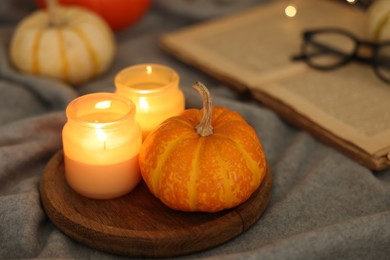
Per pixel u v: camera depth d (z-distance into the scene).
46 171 0.64
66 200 0.62
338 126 0.68
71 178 0.62
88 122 0.59
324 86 0.75
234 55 0.83
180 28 0.98
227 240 0.59
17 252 0.59
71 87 0.81
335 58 0.81
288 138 0.73
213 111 0.63
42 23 0.80
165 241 0.57
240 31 0.90
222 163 0.58
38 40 0.78
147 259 0.58
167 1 0.98
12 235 0.60
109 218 0.60
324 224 0.61
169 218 0.60
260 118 0.73
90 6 0.87
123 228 0.58
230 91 0.79
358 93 0.74
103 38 0.81
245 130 0.60
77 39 0.78
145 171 0.60
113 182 0.61
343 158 0.67
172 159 0.58
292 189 0.64
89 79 0.82
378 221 0.58
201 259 0.55
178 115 0.62
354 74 0.78
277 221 0.61
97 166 0.60
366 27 0.81
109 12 0.88
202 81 0.83
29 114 0.77
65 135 0.61
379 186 0.64
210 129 0.59
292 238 0.56
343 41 0.84
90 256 0.58
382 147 0.65
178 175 0.58
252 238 0.60
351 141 0.66
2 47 0.84
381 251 0.59
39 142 0.68
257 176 0.59
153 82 0.67
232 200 0.58
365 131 0.67
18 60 0.79
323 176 0.65
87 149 0.60
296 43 0.86
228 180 0.58
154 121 0.64
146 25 0.98
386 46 0.78
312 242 0.56
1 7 0.94
